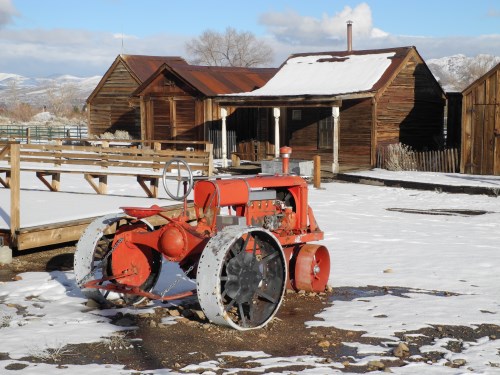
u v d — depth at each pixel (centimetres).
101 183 1681
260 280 782
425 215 1792
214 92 3481
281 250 796
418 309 857
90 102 4553
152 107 3691
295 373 620
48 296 911
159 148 1975
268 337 740
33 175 2362
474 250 1285
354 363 656
